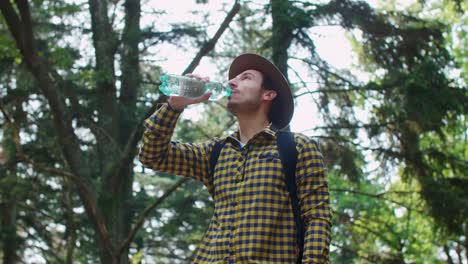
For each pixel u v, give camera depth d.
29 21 9.38
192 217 14.70
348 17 12.74
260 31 14.39
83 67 13.35
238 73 3.45
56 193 14.62
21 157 9.71
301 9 11.90
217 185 3.09
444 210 13.16
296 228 2.97
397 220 20.31
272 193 2.96
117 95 14.69
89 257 15.41
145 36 13.91
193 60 9.74
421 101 12.50
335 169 13.19
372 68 13.89
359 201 21.17
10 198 13.75
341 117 12.90
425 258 22.41
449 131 13.82
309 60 12.81
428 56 12.90
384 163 13.38
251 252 2.88
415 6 14.12
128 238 10.25
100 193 11.86
